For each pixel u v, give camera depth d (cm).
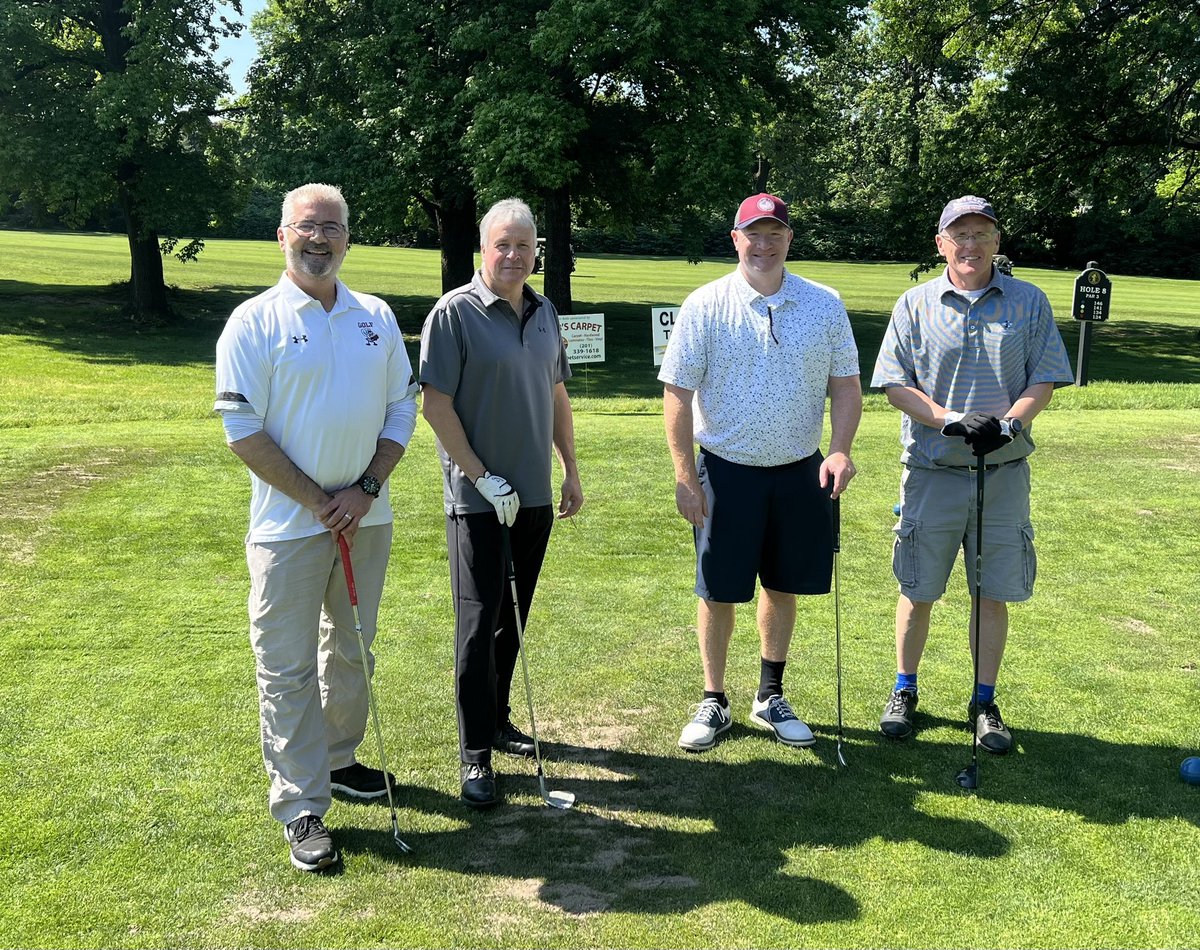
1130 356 2180
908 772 347
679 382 356
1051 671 431
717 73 1916
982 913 268
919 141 2408
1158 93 2178
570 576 557
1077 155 2298
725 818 317
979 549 349
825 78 3384
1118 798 328
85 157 2175
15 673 414
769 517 362
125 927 260
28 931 257
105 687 403
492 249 328
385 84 2052
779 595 373
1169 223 2220
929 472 373
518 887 280
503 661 365
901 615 381
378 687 411
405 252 5081
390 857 296
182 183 2430
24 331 2312
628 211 2506
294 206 296
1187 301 3547
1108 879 283
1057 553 595
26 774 334
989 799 328
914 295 371
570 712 394
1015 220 2338
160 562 561
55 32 2400
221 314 2752
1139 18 2094
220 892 276
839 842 303
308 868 286
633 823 315
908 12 2319
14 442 848
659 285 3756
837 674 388
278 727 301
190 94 2338
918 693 411
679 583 546
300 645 304
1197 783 337
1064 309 3175
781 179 3853
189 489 710
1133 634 473
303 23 2402
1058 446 866
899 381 366
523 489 344
